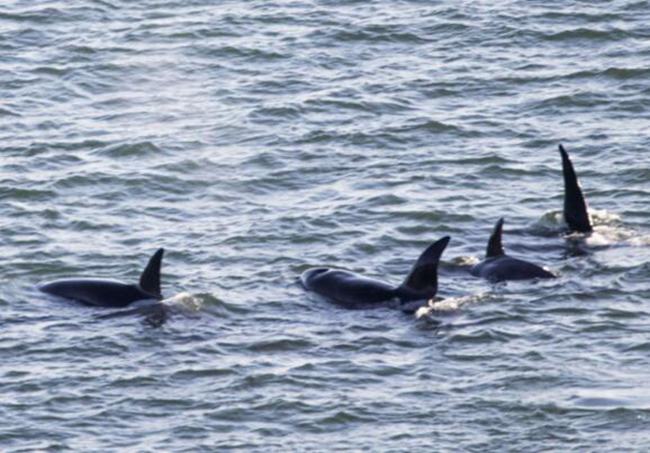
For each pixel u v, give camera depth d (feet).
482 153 519.60
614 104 553.64
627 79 572.10
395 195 490.90
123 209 486.79
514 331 402.11
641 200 482.28
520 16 631.15
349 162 517.96
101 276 440.86
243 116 554.05
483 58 597.93
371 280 428.56
